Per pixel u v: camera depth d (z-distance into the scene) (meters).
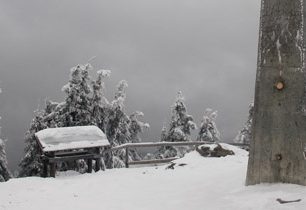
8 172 26.61
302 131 8.74
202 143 18.73
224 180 10.63
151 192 10.96
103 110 26.84
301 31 8.80
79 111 25.55
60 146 14.79
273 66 8.99
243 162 13.67
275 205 8.05
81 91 25.70
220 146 15.24
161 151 33.28
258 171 9.20
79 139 15.29
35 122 26.55
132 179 12.77
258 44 9.34
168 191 10.82
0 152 26.48
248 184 9.39
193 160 14.57
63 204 10.48
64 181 13.16
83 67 25.97
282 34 8.90
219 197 9.30
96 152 15.58
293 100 8.80
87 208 10.01
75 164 24.17
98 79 26.48
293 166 8.80
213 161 14.19
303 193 8.28
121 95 29.62
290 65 8.83
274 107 8.98
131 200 10.41
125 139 29.61
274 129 8.98
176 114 33.75
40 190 12.03
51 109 27.53
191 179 11.85
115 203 10.27
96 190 11.73
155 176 12.92
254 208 8.17
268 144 9.05
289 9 8.88
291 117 8.82
